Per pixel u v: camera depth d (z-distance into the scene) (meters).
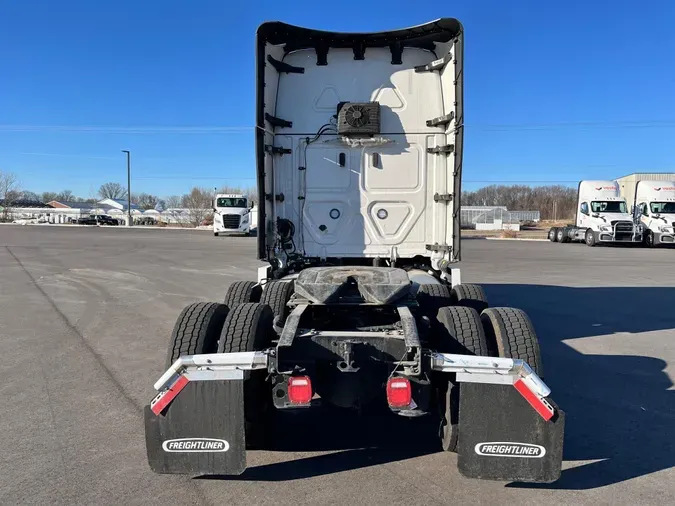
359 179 6.21
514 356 3.66
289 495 3.25
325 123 6.22
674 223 28.09
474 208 72.06
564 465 3.68
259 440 3.79
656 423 4.45
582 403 4.91
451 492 3.29
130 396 4.98
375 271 4.60
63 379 5.46
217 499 3.20
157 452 3.11
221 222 38.03
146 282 12.98
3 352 6.46
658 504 3.17
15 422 4.35
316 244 6.25
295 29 5.82
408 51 6.19
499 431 3.04
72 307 9.55
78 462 3.67
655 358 6.40
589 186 32.12
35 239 31.09
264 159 5.66
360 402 3.46
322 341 3.40
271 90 6.05
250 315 3.77
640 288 12.47
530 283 13.45
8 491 3.27
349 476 3.49
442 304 5.27
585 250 26.88
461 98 5.53
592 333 7.77
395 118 6.18
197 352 3.69
